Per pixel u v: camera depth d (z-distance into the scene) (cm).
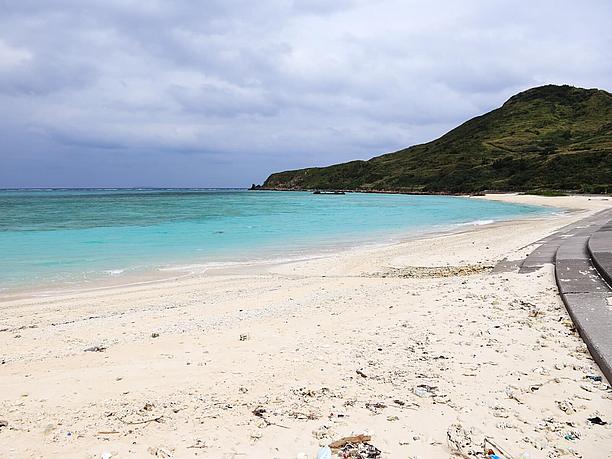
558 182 8906
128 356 662
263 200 8375
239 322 843
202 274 1430
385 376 536
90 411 474
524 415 429
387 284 1197
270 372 571
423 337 679
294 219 3738
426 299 941
